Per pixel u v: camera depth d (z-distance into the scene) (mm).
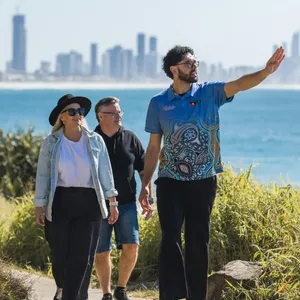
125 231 10047
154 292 11461
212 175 9039
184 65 8930
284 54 8664
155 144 9297
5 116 89125
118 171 10000
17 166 23031
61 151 8930
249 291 9641
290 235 11008
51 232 8969
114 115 10070
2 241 14359
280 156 40875
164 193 9039
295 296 9461
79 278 8789
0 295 9570
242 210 11938
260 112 100875
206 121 8953
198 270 9086
